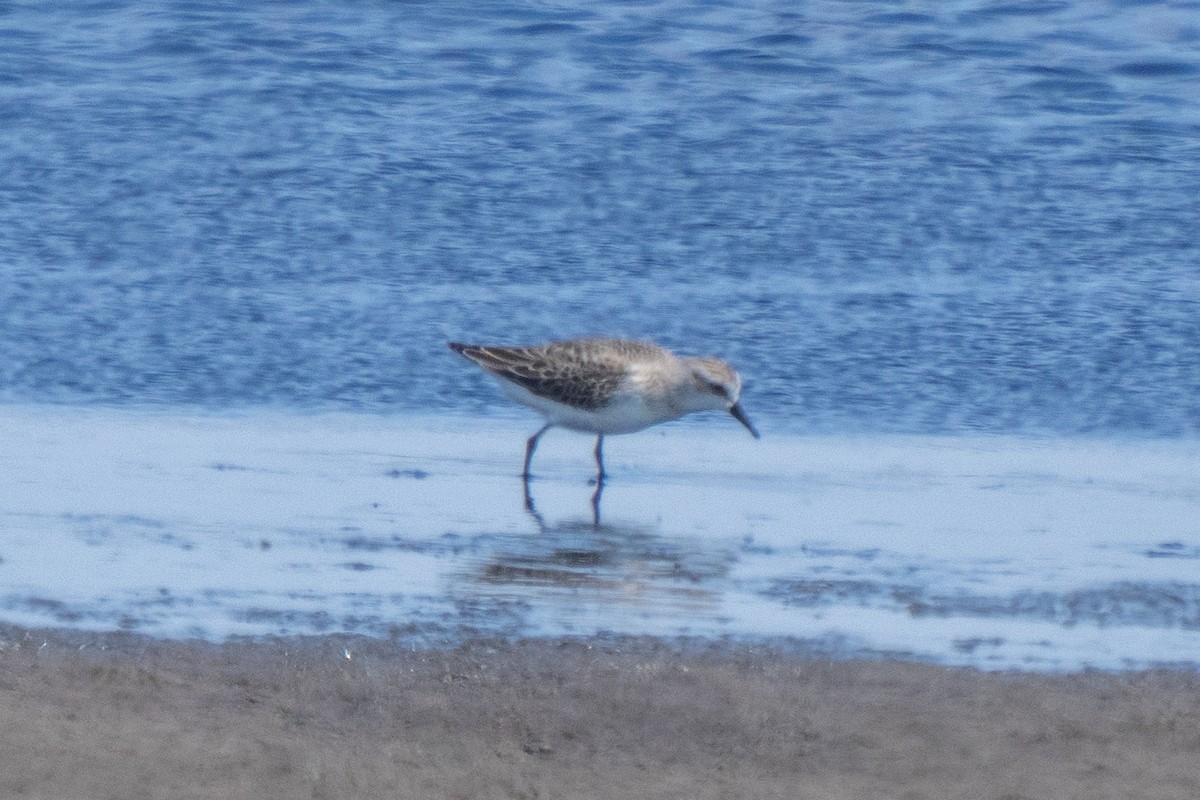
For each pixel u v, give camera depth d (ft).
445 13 84.43
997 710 28.53
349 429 47.62
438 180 66.23
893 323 55.52
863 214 64.13
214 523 38.73
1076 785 25.79
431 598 34.06
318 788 25.08
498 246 61.36
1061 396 50.65
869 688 29.45
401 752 26.53
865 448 46.98
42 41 78.38
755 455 46.37
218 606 33.09
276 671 29.63
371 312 55.93
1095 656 31.27
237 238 61.36
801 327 55.21
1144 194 66.13
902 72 78.48
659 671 30.07
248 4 84.33
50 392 49.32
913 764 26.48
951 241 62.18
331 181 65.87
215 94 73.26
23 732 26.21
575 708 28.37
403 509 40.63
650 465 45.65
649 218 63.57
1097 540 38.78
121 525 38.22
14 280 57.36
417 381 51.57
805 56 80.23
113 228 61.87
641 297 57.36
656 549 37.93
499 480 43.75
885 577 35.99
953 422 49.03
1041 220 63.87
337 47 79.20
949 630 32.63
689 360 45.44
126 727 26.76
